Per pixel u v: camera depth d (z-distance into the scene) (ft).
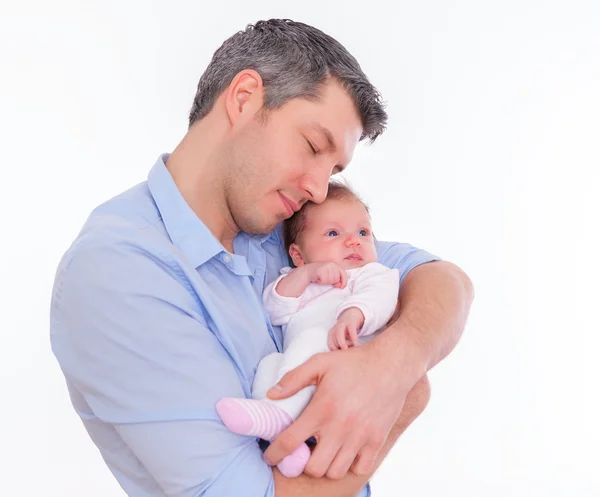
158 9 8.61
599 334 9.48
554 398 9.52
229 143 4.45
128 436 3.64
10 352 8.08
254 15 8.75
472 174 9.45
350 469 3.76
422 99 9.35
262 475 3.60
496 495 9.30
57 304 3.82
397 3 9.18
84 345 3.68
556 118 9.39
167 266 3.87
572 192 9.46
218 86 4.60
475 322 9.58
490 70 9.34
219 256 4.41
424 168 9.42
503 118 9.39
